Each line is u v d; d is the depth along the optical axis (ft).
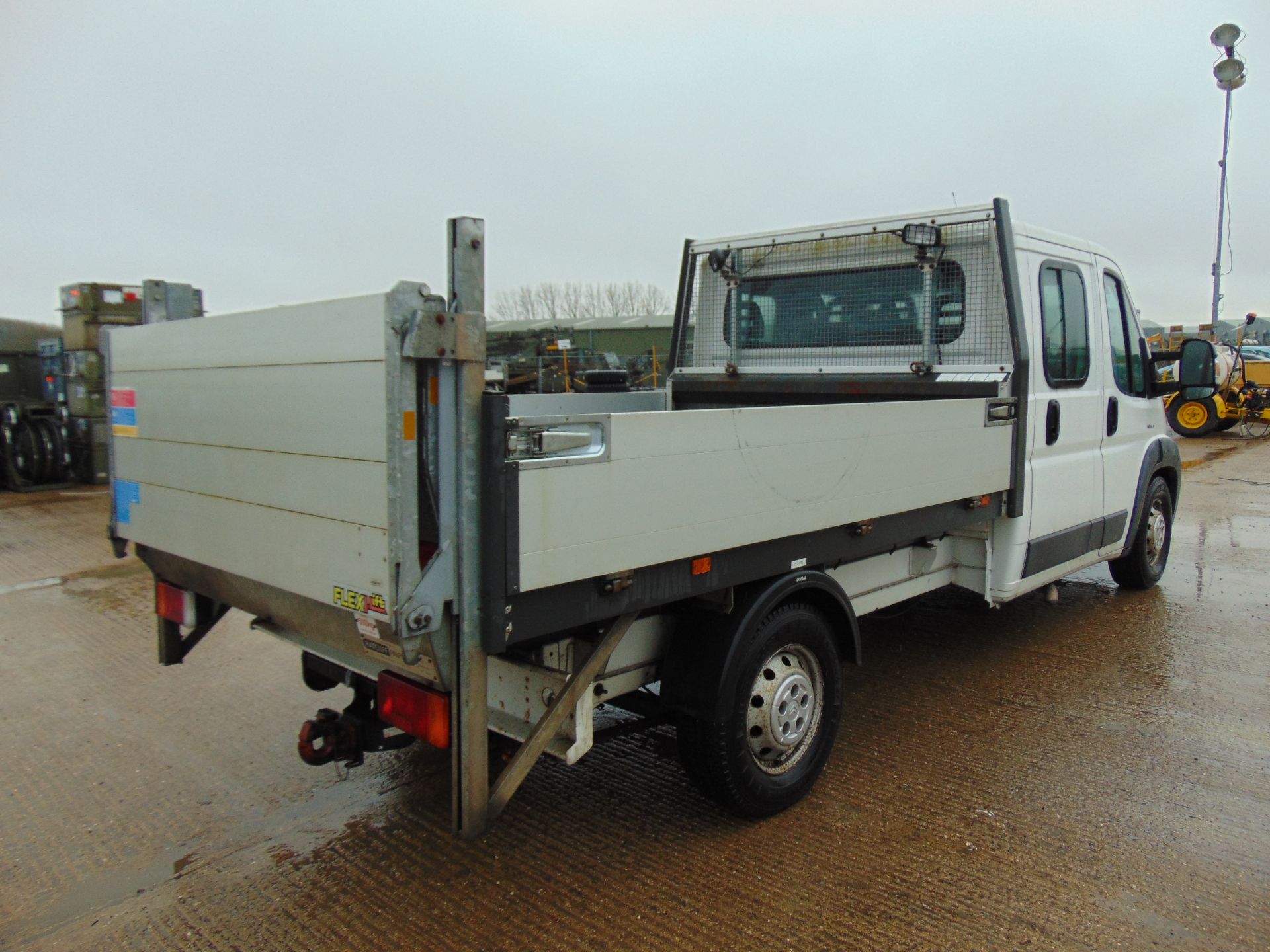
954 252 15.16
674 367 19.25
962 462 13.26
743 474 9.76
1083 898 9.60
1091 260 17.40
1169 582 23.18
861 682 16.14
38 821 11.60
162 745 13.88
